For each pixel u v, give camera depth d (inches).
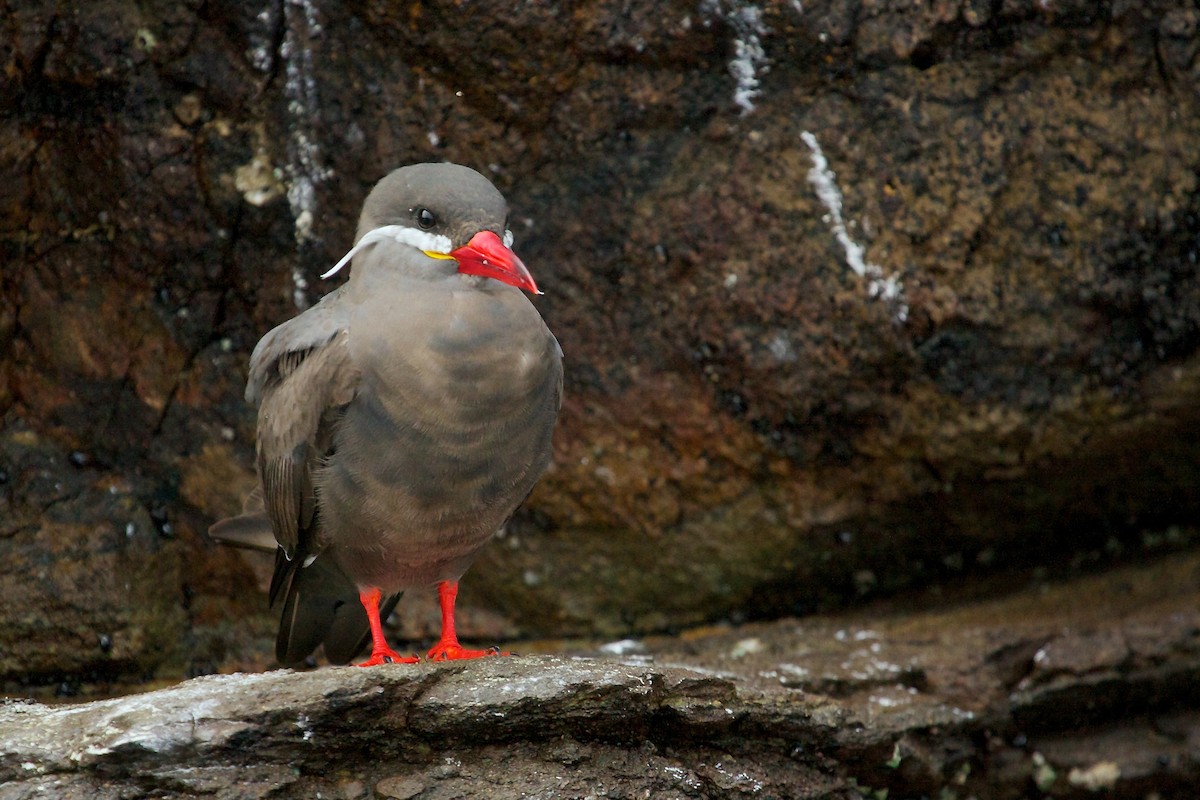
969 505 502.0
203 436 501.4
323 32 458.0
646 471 499.8
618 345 488.1
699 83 465.7
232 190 474.9
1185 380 466.3
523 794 331.6
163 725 315.3
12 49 443.5
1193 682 470.9
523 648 516.1
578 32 454.0
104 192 471.8
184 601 500.1
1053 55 458.0
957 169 459.8
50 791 309.4
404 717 329.4
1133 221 459.2
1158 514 518.0
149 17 452.4
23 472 478.0
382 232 378.3
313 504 385.7
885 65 458.0
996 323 461.7
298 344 383.2
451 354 361.4
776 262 467.8
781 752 387.2
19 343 484.1
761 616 531.5
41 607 466.0
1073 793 464.8
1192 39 450.6
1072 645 468.1
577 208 479.2
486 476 374.9
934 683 461.7
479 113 467.8
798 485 495.8
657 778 349.4
